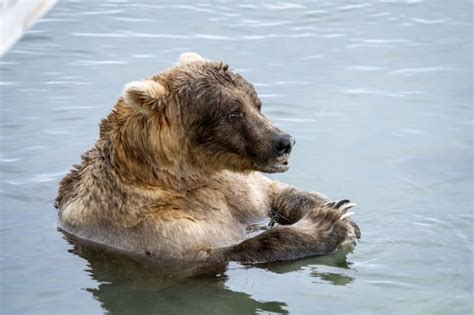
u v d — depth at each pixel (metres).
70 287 12.67
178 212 13.27
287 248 13.14
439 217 14.47
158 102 13.04
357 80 19.77
